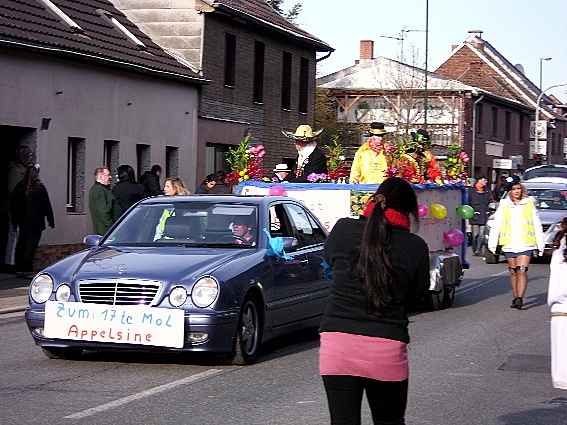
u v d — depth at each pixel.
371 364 6.14
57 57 25.45
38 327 11.71
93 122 27.41
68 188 26.88
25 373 11.30
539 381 11.59
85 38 27.92
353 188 16.89
